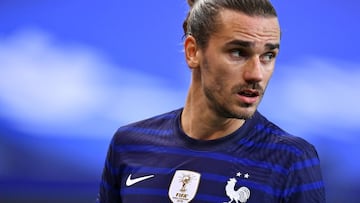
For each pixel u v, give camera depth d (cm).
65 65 1584
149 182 755
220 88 690
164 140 786
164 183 745
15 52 1590
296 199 707
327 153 1551
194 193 725
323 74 1554
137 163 786
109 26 1583
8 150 1574
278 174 713
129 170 788
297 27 1552
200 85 744
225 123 741
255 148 737
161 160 766
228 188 716
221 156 737
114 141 828
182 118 788
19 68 1591
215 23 688
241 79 679
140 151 794
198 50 718
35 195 1563
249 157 731
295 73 1552
